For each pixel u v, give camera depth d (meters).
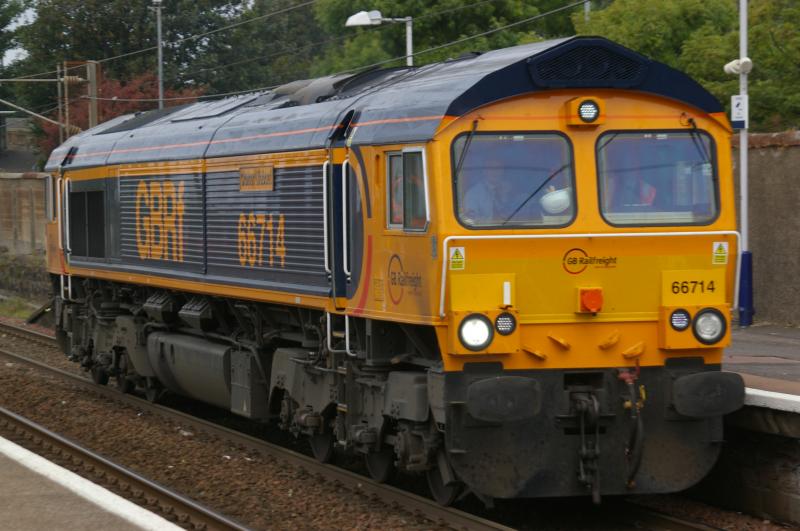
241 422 27.69
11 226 74.00
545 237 16.20
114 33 98.06
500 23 67.06
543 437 16.52
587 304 16.22
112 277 29.42
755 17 40.78
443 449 17.17
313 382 20.81
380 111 17.88
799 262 29.95
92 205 30.75
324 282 19.55
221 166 23.36
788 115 40.91
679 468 16.89
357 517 17.44
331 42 76.00
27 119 106.56
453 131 16.14
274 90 24.56
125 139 29.03
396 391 17.73
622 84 16.61
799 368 21.67
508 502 19.08
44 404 29.03
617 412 16.64
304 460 21.61
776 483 17.38
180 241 25.41
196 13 98.31
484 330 15.92
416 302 16.62
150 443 23.98
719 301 16.89
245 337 24.19
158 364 27.80
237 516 17.81
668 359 16.78
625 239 16.50
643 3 49.03
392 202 17.39
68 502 15.73
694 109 17.06
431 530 16.61
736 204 31.98
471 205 16.16
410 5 66.81
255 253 22.09
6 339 43.66
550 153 16.52
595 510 18.45
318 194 19.66
